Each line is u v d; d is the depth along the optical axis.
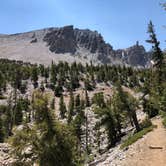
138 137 39.66
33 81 153.88
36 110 22.52
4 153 28.55
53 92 141.62
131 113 54.59
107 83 158.38
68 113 90.12
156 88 44.81
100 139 63.91
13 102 110.81
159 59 48.12
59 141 21.92
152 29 50.00
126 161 33.81
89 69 180.75
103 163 37.53
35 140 21.64
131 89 142.88
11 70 166.12
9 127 77.06
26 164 21.50
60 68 171.75
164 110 38.34
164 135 37.47
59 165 21.58
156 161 31.45
